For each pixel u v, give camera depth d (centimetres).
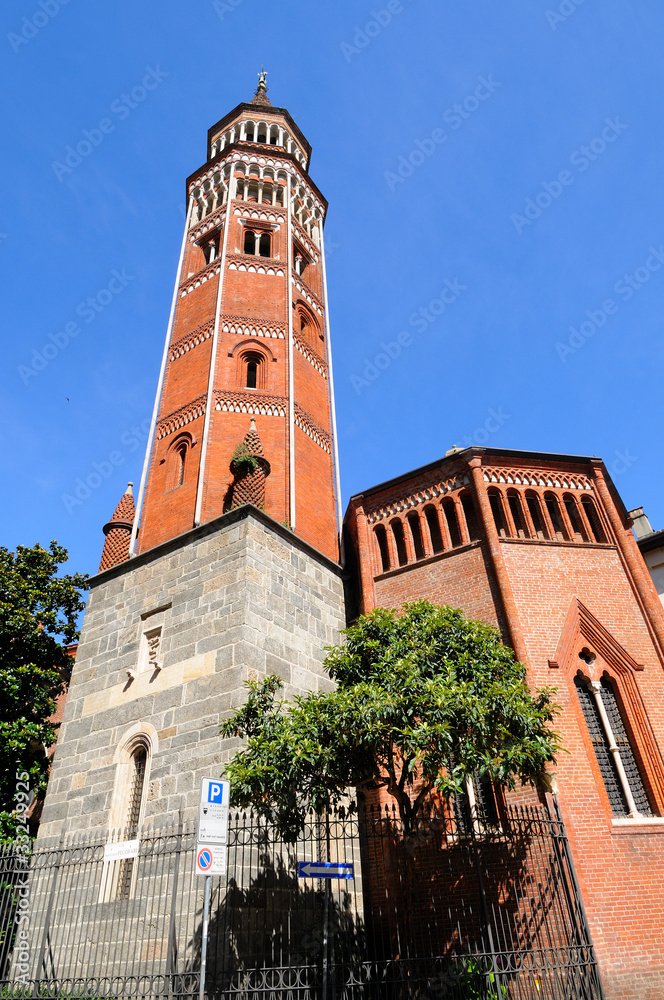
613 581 2333
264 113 4109
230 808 1688
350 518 2875
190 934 1524
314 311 3425
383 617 1769
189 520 2456
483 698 1501
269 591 2072
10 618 2616
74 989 1534
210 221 3550
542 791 1831
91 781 1977
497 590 2227
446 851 1898
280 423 2778
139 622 2184
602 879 1745
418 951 1825
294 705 1966
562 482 2530
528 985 1619
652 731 2048
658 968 1653
